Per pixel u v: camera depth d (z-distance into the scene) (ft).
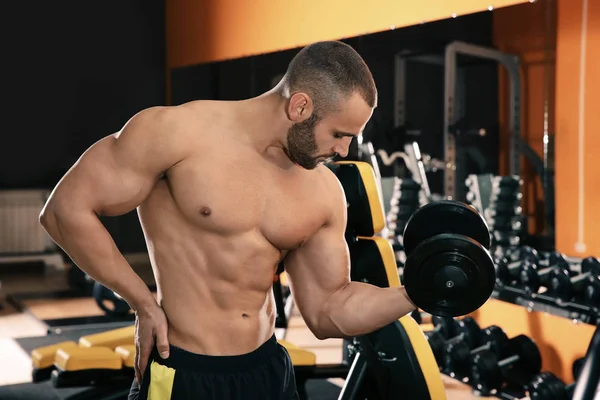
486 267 4.31
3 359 12.55
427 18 13.39
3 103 22.24
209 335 4.65
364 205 7.32
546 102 11.68
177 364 4.63
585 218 11.11
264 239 4.64
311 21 16.46
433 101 13.62
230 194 4.48
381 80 14.62
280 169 4.66
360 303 4.82
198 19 21.70
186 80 22.62
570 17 11.21
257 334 4.82
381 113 14.71
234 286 4.63
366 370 7.44
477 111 12.87
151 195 4.66
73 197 4.40
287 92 4.42
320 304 4.97
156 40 23.89
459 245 4.29
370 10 14.65
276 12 17.83
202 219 4.50
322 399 10.64
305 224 4.71
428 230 4.73
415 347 7.15
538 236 11.87
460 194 13.35
